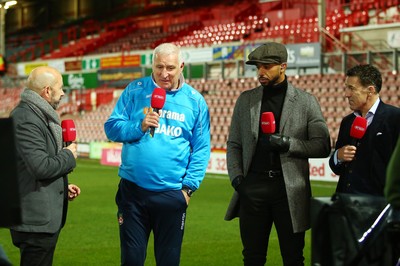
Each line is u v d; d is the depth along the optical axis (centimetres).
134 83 568
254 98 579
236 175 578
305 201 562
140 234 546
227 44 2767
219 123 2505
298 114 569
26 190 508
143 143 543
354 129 510
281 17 3098
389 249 393
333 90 2261
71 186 579
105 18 4384
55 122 526
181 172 555
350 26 2706
